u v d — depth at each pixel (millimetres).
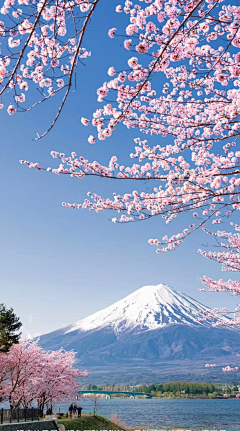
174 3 6062
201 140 8977
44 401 38938
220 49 8086
